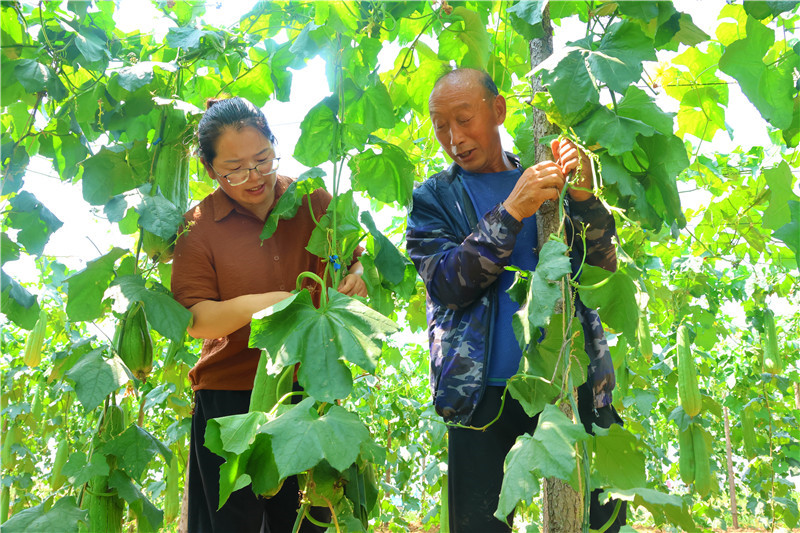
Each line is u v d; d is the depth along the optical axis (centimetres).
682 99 239
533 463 116
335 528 153
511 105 295
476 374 186
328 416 139
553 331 142
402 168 210
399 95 259
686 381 243
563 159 158
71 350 209
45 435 605
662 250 420
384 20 216
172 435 376
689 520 120
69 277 201
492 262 176
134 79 216
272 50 273
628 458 141
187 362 369
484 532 187
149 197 207
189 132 229
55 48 226
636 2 161
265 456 144
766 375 486
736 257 369
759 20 168
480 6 254
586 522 122
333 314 153
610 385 195
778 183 187
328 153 197
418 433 752
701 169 335
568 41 164
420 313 369
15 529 174
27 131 231
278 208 189
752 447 503
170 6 263
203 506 219
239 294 212
